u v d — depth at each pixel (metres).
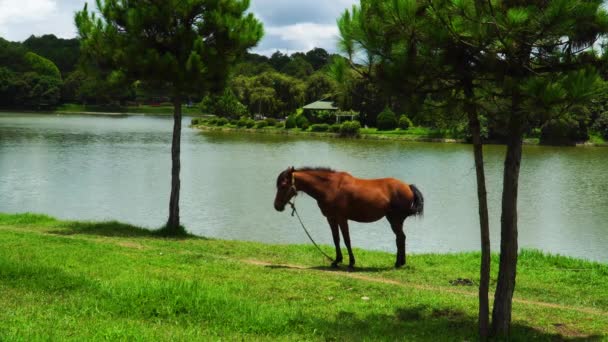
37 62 169.00
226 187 33.03
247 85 126.31
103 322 7.39
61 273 9.77
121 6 16.55
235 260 13.00
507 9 6.54
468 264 13.28
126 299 8.44
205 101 117.81
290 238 21.14
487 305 7.79
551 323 8.77
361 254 14.57
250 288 10.09
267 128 96.38
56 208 25.72
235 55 17.17
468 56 7.02
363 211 12.07
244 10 17.11
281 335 7.52
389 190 12.24
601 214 27.16
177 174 17.25
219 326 7.66
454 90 7.60
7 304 8.03
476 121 7.52
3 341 6.21
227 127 102.00
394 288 10.56
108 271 10.60
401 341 7.46
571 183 37.56
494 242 21.41
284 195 12.02
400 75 7.07
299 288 10.31
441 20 6.54
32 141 60.31
